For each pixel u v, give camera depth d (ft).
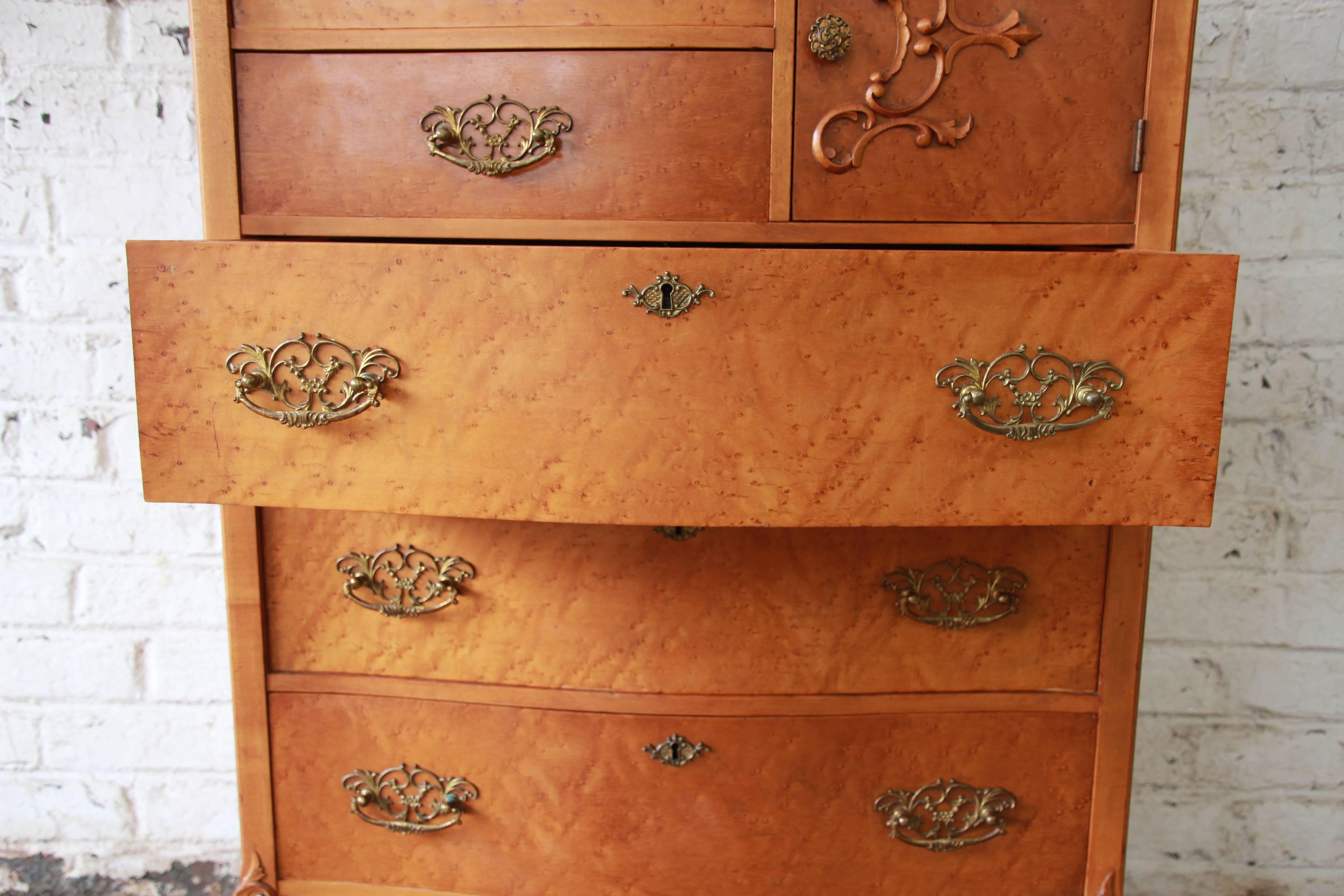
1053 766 2.29
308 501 1.73
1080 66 1.93
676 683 2.26
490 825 2.35
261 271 1.65
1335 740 3.40
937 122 1.95
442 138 1.96
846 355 1.64
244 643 2.29
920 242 1.98
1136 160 1.94
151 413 1.71
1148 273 1.59
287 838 2.39
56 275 3.29
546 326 1.64
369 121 1.99
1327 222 3.12
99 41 3.17
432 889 2.39
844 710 2.26
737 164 1.97
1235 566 3.33
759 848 2.32
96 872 3.65
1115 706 2.25
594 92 1.95
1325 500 3.26
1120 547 2.19
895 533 2.19
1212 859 3.52
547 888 2.36
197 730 3.59
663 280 1.62
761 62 1.93
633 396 1.66
